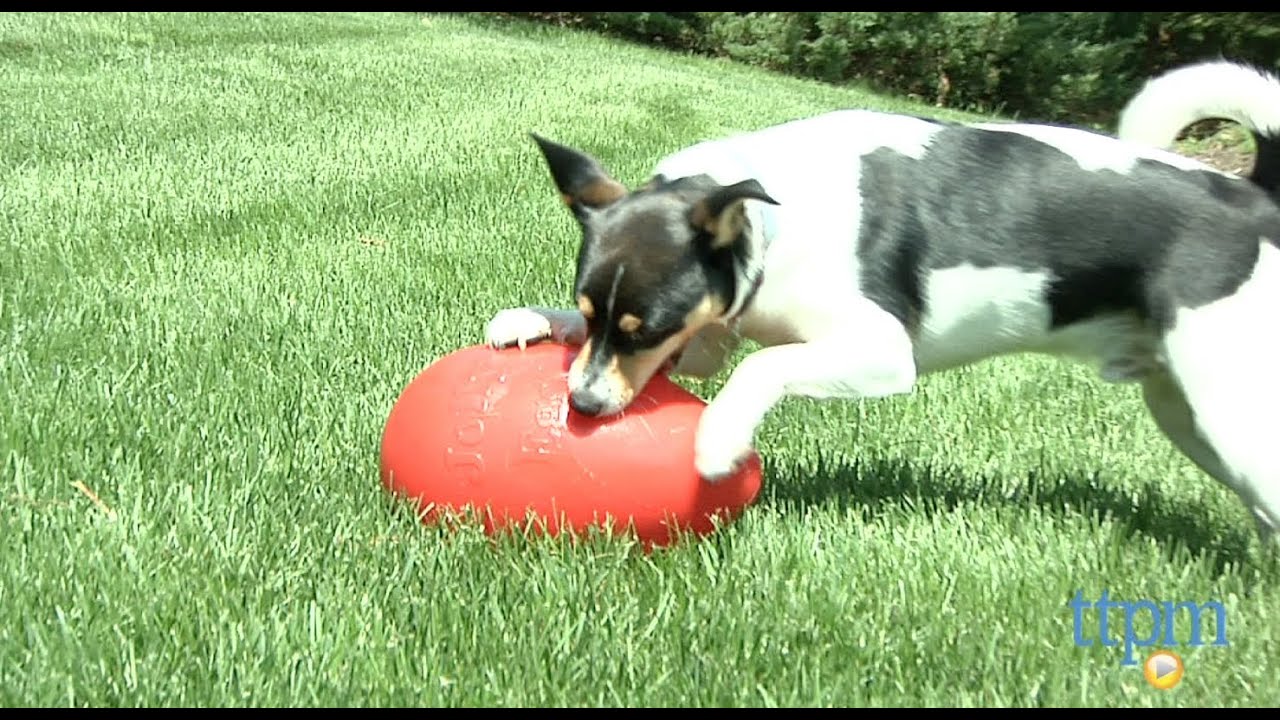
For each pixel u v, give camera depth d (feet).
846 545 5.74
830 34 34.45
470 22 31.71
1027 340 5.78
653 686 5.00
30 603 5.16
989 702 5.02
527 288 8.51
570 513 5.54
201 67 19.15
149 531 5.54
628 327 5.35
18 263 8.50
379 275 8.69
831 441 6.87
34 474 5.87
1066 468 6.83
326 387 6.89
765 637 5.21
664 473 5.51
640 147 14.73
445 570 5.43
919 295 5.61
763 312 5.56
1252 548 5.99
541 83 20.10
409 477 5.72
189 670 4.95
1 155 12.42
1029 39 33.65
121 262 8.70
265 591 5.28
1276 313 5.53
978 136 5.71
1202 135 23.07
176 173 11.78
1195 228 5.57
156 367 6.98
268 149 13.29
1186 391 5.60
